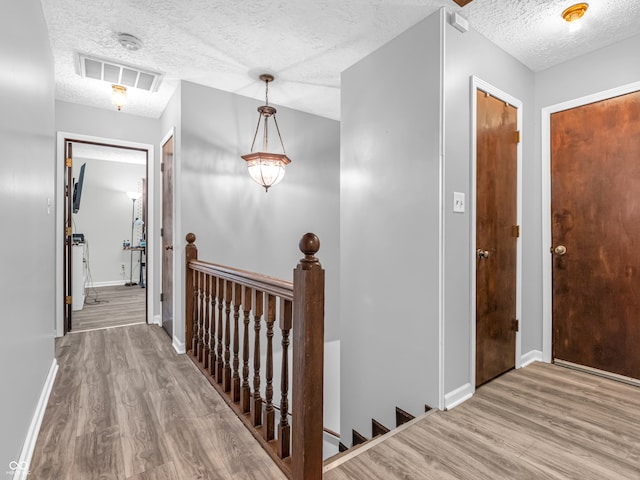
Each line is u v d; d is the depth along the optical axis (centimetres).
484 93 230
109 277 655
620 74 232
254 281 176
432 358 203
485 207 232
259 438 168
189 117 303
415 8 199
